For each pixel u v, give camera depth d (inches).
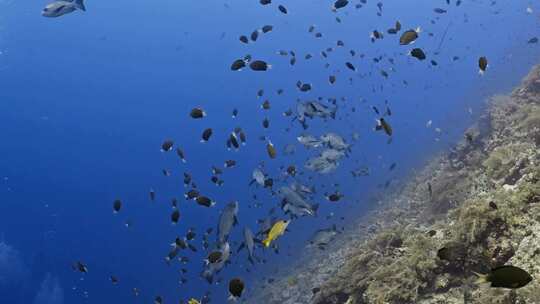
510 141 441.1
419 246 291.1
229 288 183.2
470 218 259.1
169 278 1846.7
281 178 453.1
